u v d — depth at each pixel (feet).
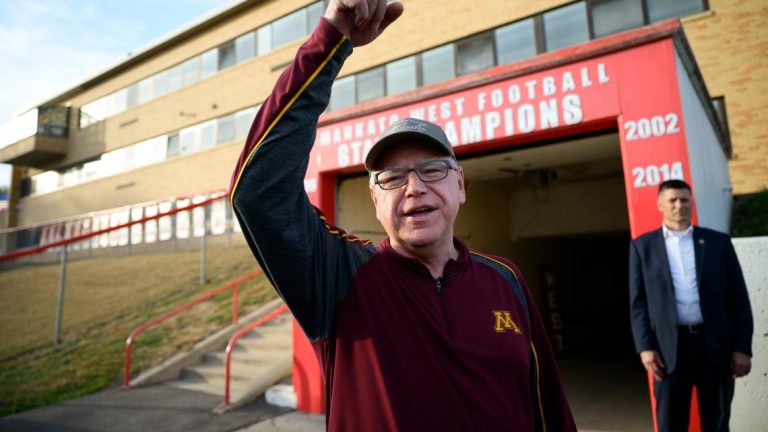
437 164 4.82
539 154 19.71
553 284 32.37
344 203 18.69
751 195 29.84
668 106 12.25
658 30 12.53
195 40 65.57
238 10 61.21
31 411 17.63
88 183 75.77
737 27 32.63
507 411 4.28
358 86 50.24
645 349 9.71
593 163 24.39
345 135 17.63
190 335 25.39
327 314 4.48
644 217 12.15
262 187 3.80
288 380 19.35
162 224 61.16
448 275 4.81
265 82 57.41
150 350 24.14
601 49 13.23
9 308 36.52
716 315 9.21
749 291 11.69
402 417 3.99
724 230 21.34
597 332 37.37
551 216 30.45
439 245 4.83
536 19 41.09
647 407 17.62
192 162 61.82
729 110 32.30
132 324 28.76
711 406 9.09
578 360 29.68
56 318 29.96
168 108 66.85
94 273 47.26
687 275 9.63
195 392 19.76
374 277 4.62
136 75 72.23
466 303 4.68
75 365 23.13
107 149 74.13
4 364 24.04
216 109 61.36
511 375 4.47
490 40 43.24
